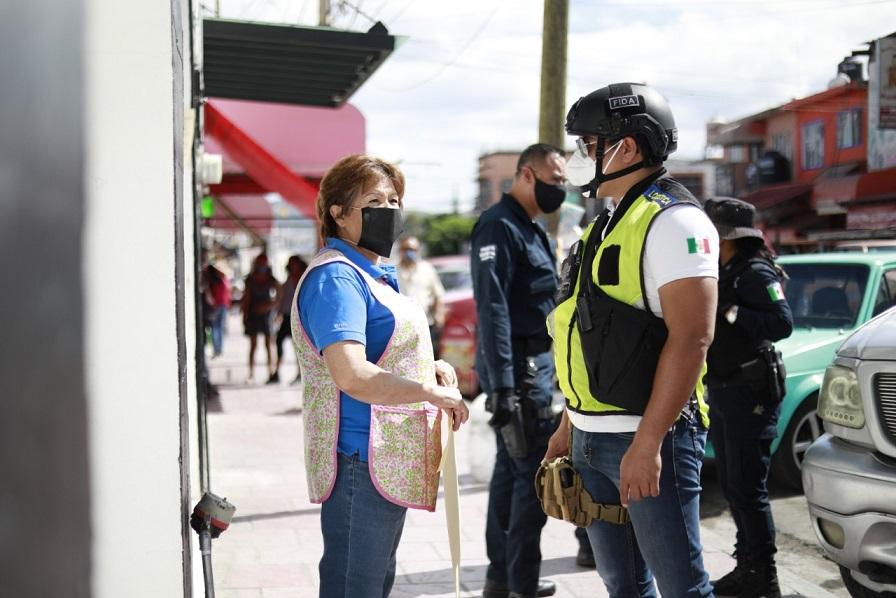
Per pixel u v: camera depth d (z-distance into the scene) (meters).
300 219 21.05
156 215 2.38
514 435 4.40
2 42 2.31
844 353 4.38
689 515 2.95
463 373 12.24
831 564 5.60
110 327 2.38
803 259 7.87
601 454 3.04
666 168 3.09
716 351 4.64
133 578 2.39
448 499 2.94
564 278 3.21
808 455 4.39
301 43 8.01
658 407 2.82
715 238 2.89
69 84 2.34
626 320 2.92
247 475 7.88
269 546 5.80
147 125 2.37
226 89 10.32
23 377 2.35
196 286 5.94
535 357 4.54
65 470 2.36
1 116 2.31
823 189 20.59
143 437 2.39
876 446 4.10
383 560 2.96
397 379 2.80
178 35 2.77
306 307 2.91
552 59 8.79
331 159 14.52
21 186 2.34
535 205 4.61
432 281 12.24
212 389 12.96
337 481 2.94
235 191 16.28
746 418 4.64
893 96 13.22
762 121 24.47
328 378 2.94
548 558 5.61
